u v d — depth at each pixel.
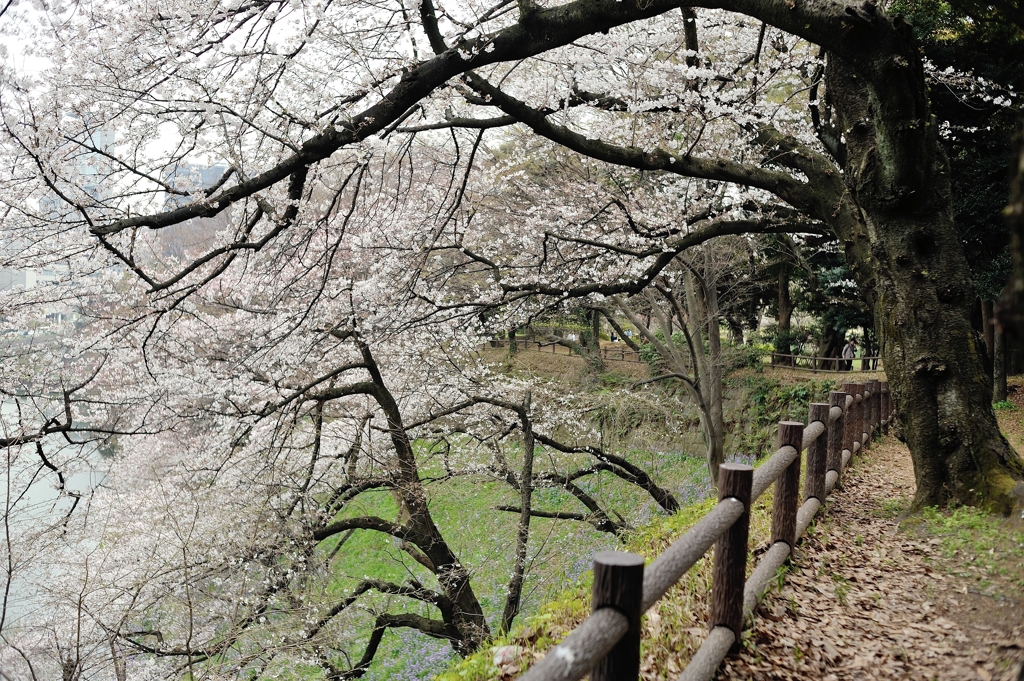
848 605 4.05
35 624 8.08
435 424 11.59
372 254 10.17
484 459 13.48
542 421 13.42
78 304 8.16
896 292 6.38
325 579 9.17
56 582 8.45
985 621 3.78
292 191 6.72
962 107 14.77
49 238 7.13
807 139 10.57
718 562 3.19
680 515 6.27
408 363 11.39
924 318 6.22
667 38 9.67
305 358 10.06
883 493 7.18
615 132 11.35
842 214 7.58
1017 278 1.69
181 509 9.21
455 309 9.26
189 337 11.39
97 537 9.21
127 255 7.56
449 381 11.61
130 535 9.78
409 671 10.84
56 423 7.28
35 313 8.28
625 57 8.75
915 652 3.49
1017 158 1.72
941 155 6.46
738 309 25.42
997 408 17.22
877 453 9.85
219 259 9.16
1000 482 5.72
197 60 6.41
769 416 21.36
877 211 6.44
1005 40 13.49
